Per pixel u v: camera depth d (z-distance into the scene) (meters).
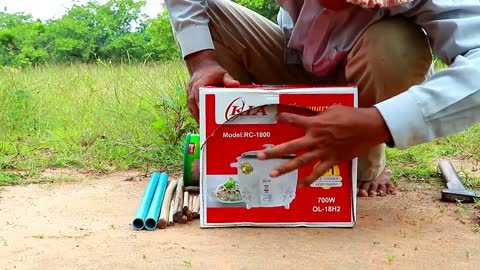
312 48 1.70
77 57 10.11
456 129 1.31
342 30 1.64
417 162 2.24
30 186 1.94
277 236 1.49
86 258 1.37
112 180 2.02
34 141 2.52
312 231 1.53
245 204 1.54
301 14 1.68
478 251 1.41
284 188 1.54
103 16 11.25
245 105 1.49
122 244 1.44
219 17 1.84
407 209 1.70
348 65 1.64
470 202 1.75
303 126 1.22
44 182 1.98
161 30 8.46
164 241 1.46
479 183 1.96
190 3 1.68
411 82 1.58
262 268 1.32
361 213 1.66
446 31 1.45
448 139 2.51
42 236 1.49
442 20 1.46
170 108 2.57
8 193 1.85
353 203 1.54
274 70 1.91
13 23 10.38
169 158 2.26
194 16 1.67
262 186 1.53
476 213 1.66
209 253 1.39
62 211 1.68
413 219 1.61
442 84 1.29
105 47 10.50
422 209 1.70
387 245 1.44
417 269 1.31
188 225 1.58
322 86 1.50
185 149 1.82
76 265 1.34
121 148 2.37
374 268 1.32
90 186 1.94
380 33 1.56
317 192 1.54
